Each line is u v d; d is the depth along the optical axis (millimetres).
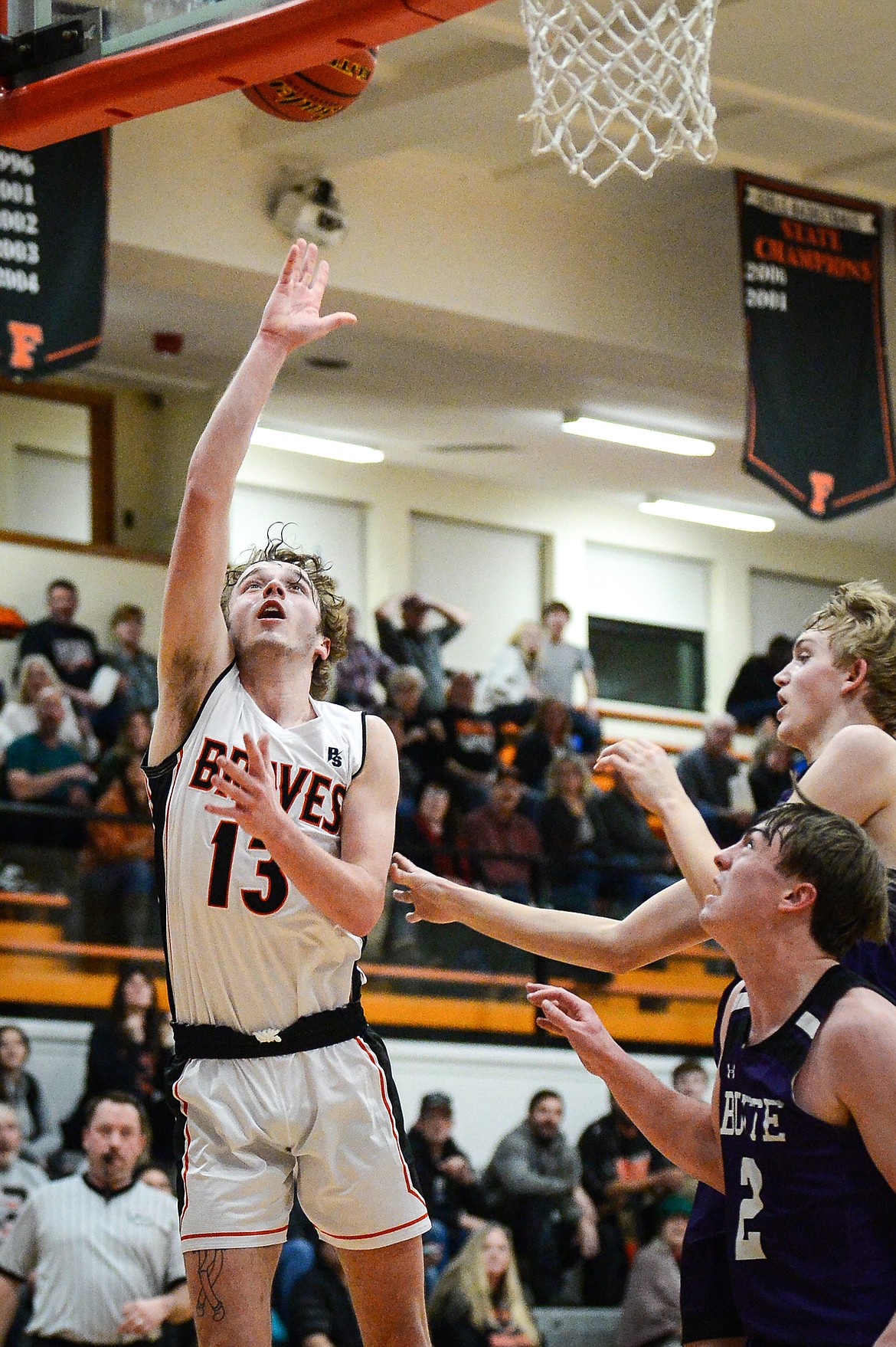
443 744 14562
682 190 12867
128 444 16281
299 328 3904
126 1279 8633
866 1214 3393
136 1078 10688
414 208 12438
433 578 18578
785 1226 3445
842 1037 3395
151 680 14133
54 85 5062
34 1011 10805
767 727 14727
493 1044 12188
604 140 6254
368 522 18141
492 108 11430
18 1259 8719
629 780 4652
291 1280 9703
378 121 11312
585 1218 11430
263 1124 3781
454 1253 10914
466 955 12227
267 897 3773
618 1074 3943
